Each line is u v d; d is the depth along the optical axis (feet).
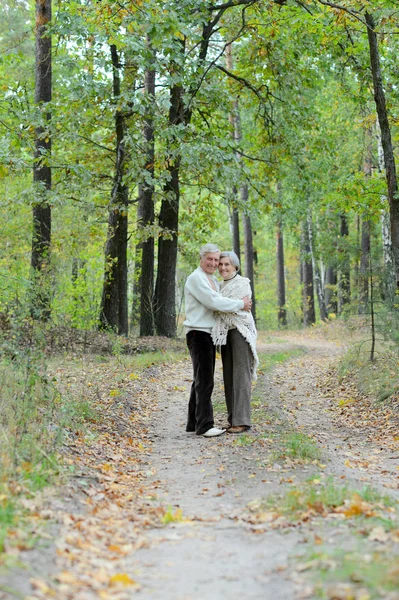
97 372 39.06
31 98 65.00
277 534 14.28
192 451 24.11
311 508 15.69
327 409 35.40
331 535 13.67
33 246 53.36
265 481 19.11
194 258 73.77
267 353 62.69
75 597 10.68
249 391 27.20
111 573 12.10
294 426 29.48
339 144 81.51
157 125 53.72
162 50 45.91
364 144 76.02
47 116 54.80
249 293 27.30
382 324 42.65
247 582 11.60
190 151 49.29
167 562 12.82
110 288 60.39
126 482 19.56
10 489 15.17
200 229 69.05
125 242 61.77
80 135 56.90
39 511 14.58
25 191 50.24
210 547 13.70
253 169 66.69
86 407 27.25
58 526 13.98
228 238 135.13
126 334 61.93
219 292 27.48
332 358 58.29
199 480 19.88
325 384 43.37
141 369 43.83
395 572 10.48
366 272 45.29
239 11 60.70
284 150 63.26
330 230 103.24
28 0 68.74
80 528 14.25
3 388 24.72
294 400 38.11
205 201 68.85
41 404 25.34
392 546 12.40
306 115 64.18
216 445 24.75
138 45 43.06
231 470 20.77
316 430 29.48
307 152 65.57
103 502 16.76
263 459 21.93
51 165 52.47
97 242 72.23
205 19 49.24
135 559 13.05
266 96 63.10
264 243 148.66
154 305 65.26
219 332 26.84
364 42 45.62
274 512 15.69
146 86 60.18
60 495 16.25
